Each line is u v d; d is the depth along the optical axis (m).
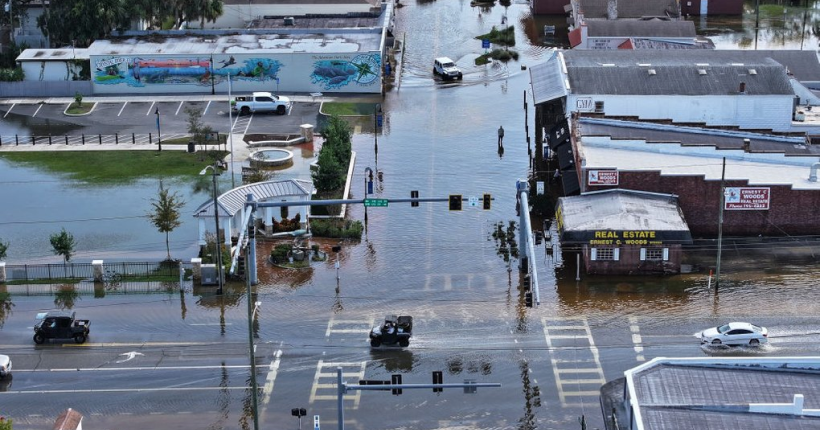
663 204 112.00
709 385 74.81
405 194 127.44
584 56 151.62
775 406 71.06
